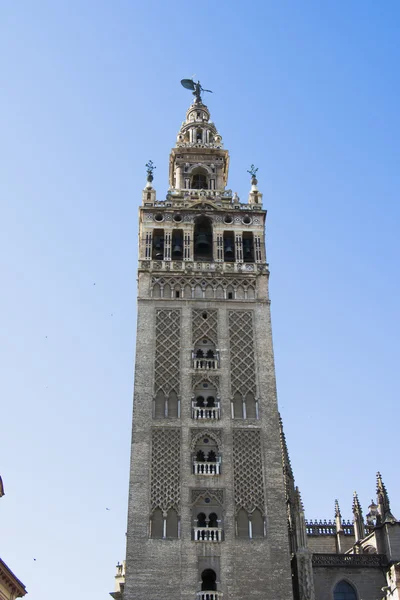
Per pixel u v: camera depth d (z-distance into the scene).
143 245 77.69
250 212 80.75
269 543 60.94
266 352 71.44
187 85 99.94
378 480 78.00
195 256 79.81
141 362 69.81
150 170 83.88
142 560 59.53
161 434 65.88
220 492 63.34
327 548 85.88
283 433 73.62
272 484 63.94
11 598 60.47
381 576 70.62
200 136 93.25
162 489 63.09
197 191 83.62
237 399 68.56
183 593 58.31
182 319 72.88
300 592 61.94
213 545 60.59
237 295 75.06
